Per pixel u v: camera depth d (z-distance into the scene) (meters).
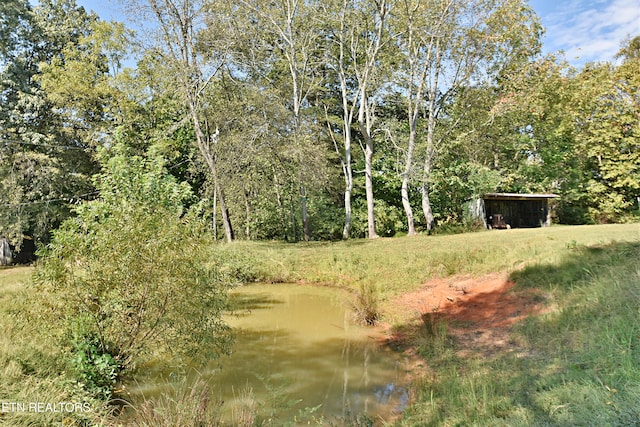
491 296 9.96
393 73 24.09
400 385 6.55
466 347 7.52
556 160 28.47
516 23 22.78
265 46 24.91
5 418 4.34
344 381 6.75
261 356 7.98
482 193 25.64
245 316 11.20
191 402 4.97
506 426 4.09
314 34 25.66
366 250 17.67
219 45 21.42
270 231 27.77
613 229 15.40
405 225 29.09
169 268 6.14
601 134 26.86
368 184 24.52
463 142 26.30
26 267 22.14
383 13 22.42
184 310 6.32
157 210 6.82
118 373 6.24
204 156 22.27
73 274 6.00
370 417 5.50
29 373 5.51
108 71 28.23
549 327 7.05
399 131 28.11
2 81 26.02
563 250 11.16
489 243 15.05
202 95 23.55
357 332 9.57
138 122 27.69
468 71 23.16
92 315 6.02
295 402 5.64
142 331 6.48
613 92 26.73
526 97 23.77
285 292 14.26
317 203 28.84
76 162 27.88
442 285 11.81
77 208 7.89
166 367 7.08
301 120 22.53
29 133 25.38
